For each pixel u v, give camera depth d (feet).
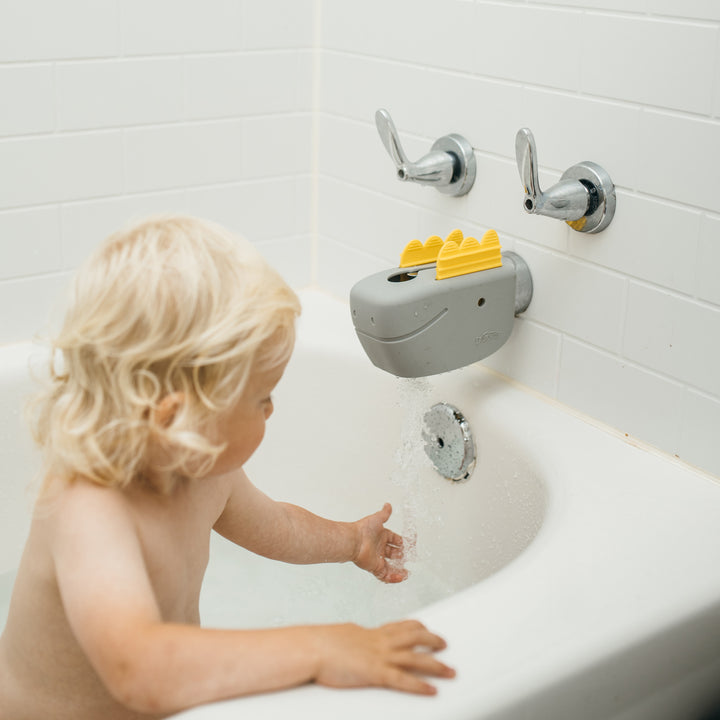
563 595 3.12
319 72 5.43
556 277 4.26
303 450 5.26
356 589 4.86
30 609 3.16
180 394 2.81
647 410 4.01
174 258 2.84
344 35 5.18
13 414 4.80
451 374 4.65
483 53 4.36
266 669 2.59
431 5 4.58
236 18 5.12
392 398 4.82
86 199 4.98
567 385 4.32
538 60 4.11
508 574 3.22
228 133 5.28
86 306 2.87
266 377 2.95
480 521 4.47
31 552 3.16
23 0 4.55
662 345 3.89
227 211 5.41
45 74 4.70
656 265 3.84
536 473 4.03
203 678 2.56
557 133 4.10
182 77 5.06
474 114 4.47
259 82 5.29
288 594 4.86
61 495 2.98
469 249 4.09
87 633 2.67
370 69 5.04
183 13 4.97
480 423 4.40
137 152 5.05
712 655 3.27
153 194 5.16
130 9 4.83
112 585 2.74
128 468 2.94
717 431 3.76
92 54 4.79
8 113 4.66
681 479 3.83
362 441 5.04
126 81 4.91
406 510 4.73
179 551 3.24
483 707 2.68
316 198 5.67
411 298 3.90
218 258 2.89
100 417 2.90
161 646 2.56
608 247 4.01
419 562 4.86
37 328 5.02
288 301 2.95
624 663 2.99
